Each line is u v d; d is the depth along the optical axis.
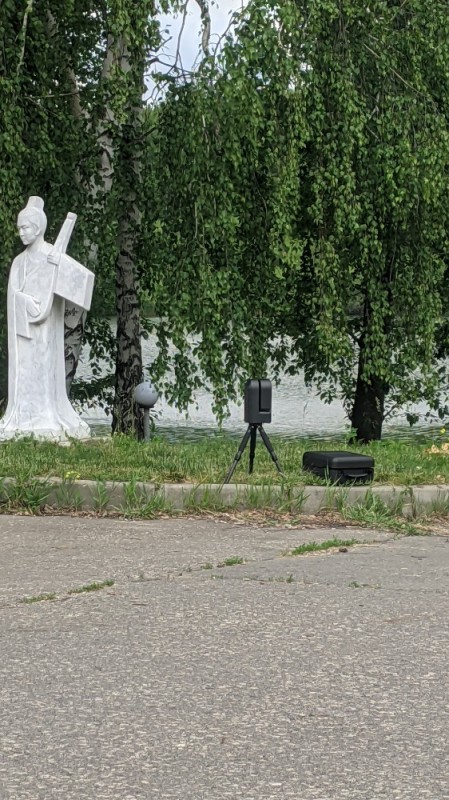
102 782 4.22
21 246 18.16
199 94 16.77
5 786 4.18
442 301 23.41
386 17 18.55
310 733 4.73
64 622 6.39
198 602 6.85
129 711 4.97
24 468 10.48
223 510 9.88
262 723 4.84
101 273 20.58
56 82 18.61
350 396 24.20
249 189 18.41
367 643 6.03
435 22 18.92
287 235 17.59
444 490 10.19
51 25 18.66
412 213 19.55
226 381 18.47
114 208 18.81
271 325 22.03
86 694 5.19
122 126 18.73
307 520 9.73
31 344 13.23
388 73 18.73
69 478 10.04
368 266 19.86
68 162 18.58
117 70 16.47
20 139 16.52
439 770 4.35
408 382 20.67
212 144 17.23
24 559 8.02
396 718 4.91
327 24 17.89
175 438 26.48
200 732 4.73
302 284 21.38
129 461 11.20
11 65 16.72
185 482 10.20
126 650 5.87
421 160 18.31
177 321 17.91
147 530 9.12
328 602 6.88
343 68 18.03
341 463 10.30
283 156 17.36
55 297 13.32
